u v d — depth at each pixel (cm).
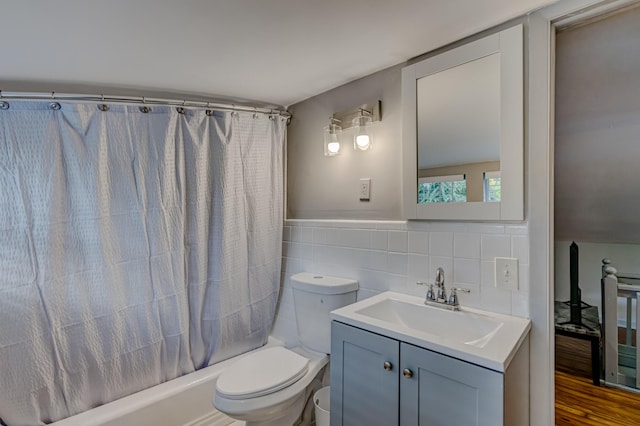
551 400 124
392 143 174
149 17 114
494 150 136
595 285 162
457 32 138
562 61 139
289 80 186
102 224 159
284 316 233
